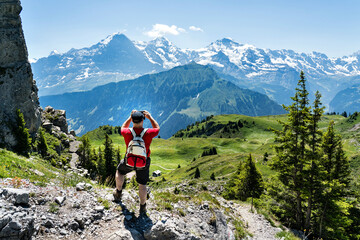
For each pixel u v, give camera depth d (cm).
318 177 2614
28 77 4425
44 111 6494
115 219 595
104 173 5847
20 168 1184
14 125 3925
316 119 2519
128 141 558
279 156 2758
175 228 595
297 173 2822
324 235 2509
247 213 1948
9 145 3675
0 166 898
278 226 1952
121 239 514
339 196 2702
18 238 411
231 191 5550
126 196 713
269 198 2941
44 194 598
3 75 3997
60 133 6009
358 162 7100
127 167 583
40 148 4416
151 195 846
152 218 644
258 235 1393
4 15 4038
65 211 560
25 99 4353
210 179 9575
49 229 491
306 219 2603
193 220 746
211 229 773
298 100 2580
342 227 2736
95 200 651
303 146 2623
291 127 2653
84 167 5544
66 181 792
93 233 533
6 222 404
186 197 941
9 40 4100
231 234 876
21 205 511
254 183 4691
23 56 4375
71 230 515
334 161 3009
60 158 4738
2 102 3878
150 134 559
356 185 3081
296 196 2744
